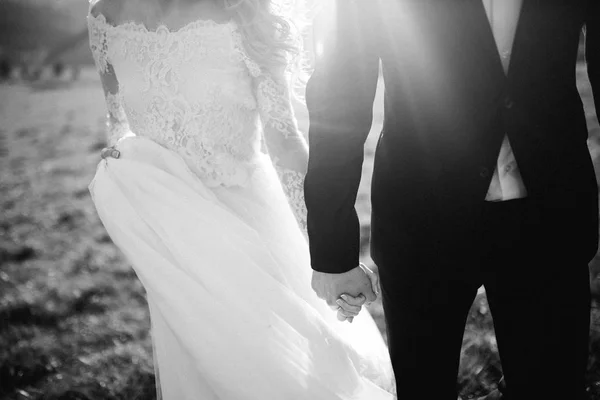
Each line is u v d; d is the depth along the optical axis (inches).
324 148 71.9
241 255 92.3
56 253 280.5
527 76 66.9
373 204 76.5
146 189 95.1
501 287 74.8
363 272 79.7
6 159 580.7
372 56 70.3
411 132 71.1
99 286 232.4
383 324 175.8
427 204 71.6
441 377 78.5
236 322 89.7
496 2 66.6
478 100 67.5
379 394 94.2
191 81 94.4
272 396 88.4
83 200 388.5
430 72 68.2
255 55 94.0
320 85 71.5
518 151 68.3
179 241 92.4
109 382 159.2
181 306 90.9
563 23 66.4
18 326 198.2
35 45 2038.6
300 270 99.9
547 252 71.8
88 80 1642.5
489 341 147.8
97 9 100.1
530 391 76.2
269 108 94.3
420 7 67.1
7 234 318.3
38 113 1000.9
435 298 74.7
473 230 71.0
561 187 70.1
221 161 96.7
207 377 90.1
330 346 92.1
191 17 94.2
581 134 70.9
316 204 73.7
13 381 162.2
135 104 98.0
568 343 73.9
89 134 709.3
